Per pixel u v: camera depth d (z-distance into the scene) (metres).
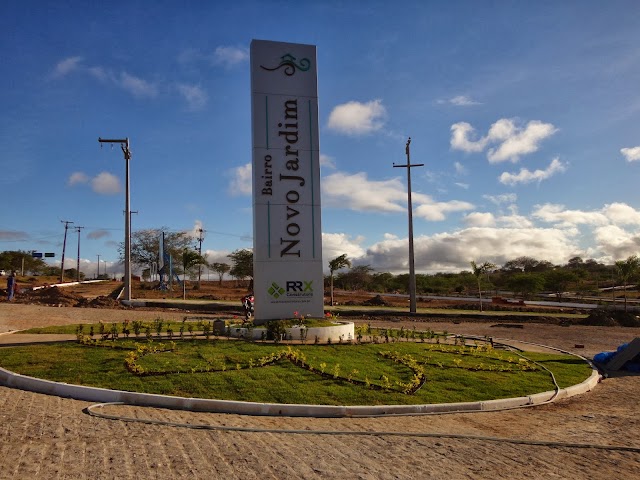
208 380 10.95
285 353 13.52
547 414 10.48
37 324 19.72
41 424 7.83
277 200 19.09
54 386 10.16
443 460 7.16
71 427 7.77
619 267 37.75
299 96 19.78
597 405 11.45
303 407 9.70
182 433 7.82
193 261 50.75
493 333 24.92
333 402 10.21
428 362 14.19
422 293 73.12
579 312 37.88
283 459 6.84
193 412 9.40
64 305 28.25
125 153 32.22
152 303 31.08
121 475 5.91
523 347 19.62
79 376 10.85
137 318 23.78
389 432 8.52
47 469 5.97
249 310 23.86
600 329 28.28
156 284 65.19
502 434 8.77
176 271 72.44
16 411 8.53
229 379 11.09
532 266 106.88
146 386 10.40
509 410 10.78
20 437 7.11
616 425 9.56
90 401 9.68
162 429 7.98
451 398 11.10
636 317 32.34
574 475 6.75
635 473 6.91
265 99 19.41
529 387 12.43
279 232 19.00
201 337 16.17
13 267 84.50
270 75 19.56
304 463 6.72
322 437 8.09
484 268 37.62
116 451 6.76
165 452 6.84
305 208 19.36
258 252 18.73
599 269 112.38
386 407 10.05
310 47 20.16
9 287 29.81
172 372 11.38
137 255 72.69
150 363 11.94
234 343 14.92
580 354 18.78
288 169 19.33
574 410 10.90
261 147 19.16
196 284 71.62
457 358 15.14
